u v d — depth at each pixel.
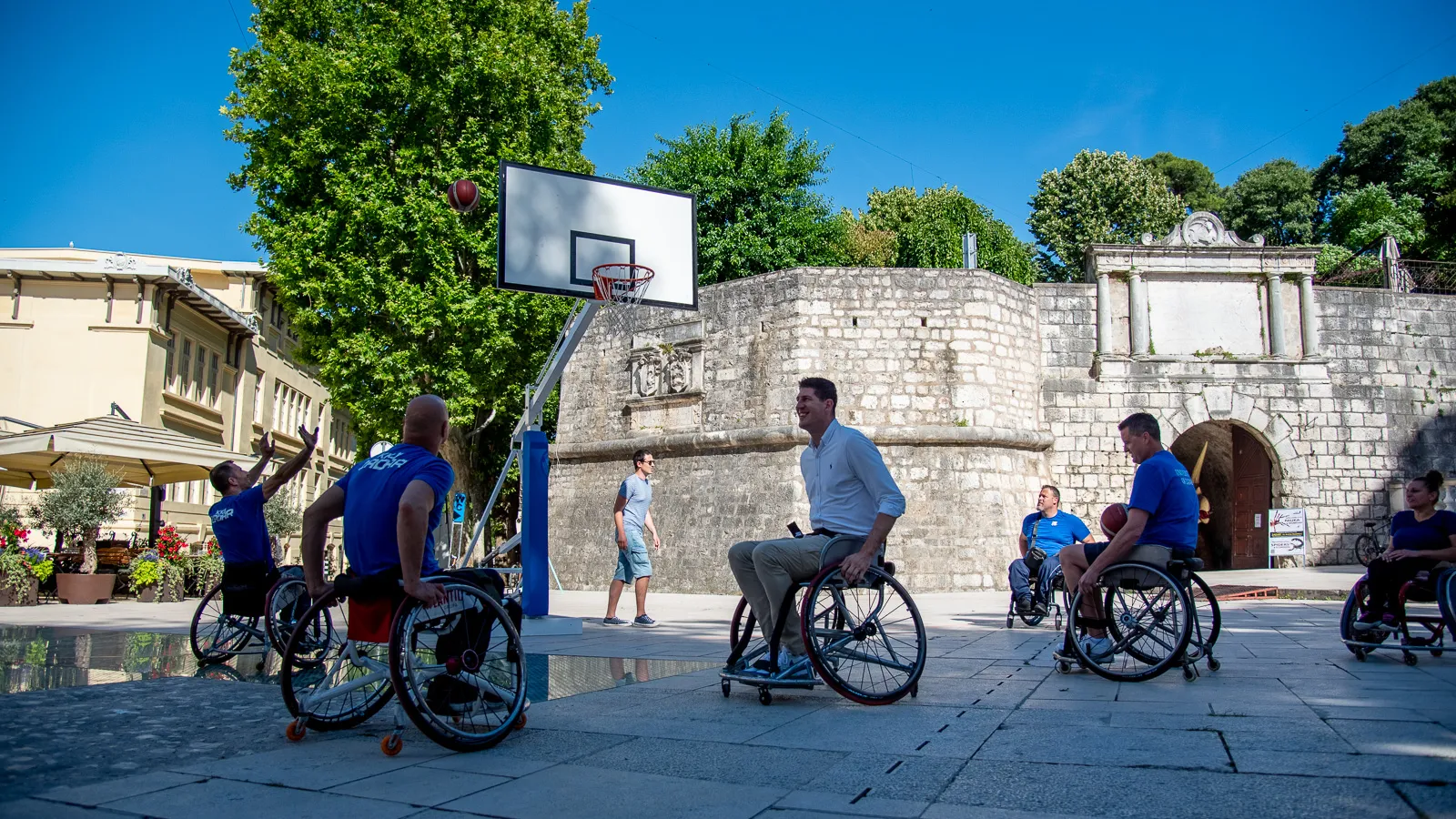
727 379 21.28
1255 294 22.50
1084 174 43.75
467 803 2.97
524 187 11.36
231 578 7.14
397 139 21.78
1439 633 6.30
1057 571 9.63
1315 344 22.28
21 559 13.95
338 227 21.00
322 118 21.41
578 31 25.56
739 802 2.93
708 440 21.02
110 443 15.40
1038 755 3.46
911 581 19.38
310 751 3.80
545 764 3.50
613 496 23.02
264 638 7.34
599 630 10.05
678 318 22.44
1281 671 5.86
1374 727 3.86
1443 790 2.87
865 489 5.10
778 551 4.93
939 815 2.73
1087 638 5.79
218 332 29.06
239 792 3.13
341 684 4.12
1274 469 22.17
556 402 30.09
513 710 4.03
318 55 21.22
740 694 5.22
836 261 32.34
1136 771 3.19
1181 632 5.39
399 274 21.34
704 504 21.05
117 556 16.23
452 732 3.72
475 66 21.27
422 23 21.33
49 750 3.79
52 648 7.67
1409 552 6.25
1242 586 16.08
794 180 31.20
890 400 20.17
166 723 4.41
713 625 10.69
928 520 19.72
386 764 3.53
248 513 7.16
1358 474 22.02
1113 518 5.89
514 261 11.14
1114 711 4.41
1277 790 2.90
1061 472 21.73
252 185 23.11
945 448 20.09
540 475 10.12
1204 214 22.73
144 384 23.84
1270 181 46.94
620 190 12.04
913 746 3.69
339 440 44.09
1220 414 21.91
